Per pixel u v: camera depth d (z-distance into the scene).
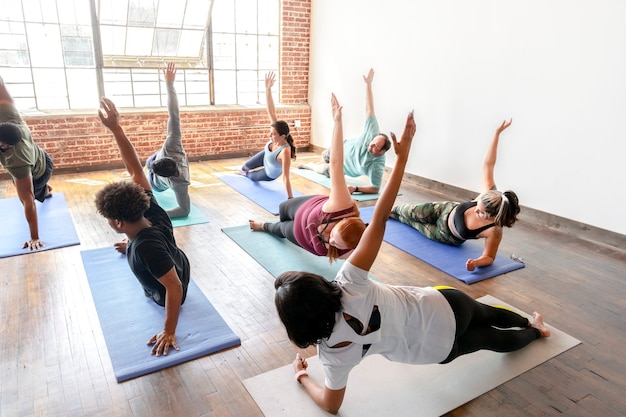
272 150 4.73
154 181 4.20
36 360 2.09
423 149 5.33
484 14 4.36
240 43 6.52
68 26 5.34
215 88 6.54
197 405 1.85
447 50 4.80
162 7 5.72
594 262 3.40
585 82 3.69
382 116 5.84
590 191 3.81
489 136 4.54
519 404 1.91
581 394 1.98
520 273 3.18
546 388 2.01
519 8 4.06
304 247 3.14
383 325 1.50
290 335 1.40
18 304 2.55
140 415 1.79
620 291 2.95
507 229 4.09
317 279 1.40
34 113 5.26
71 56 5.46
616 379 2.08
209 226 3.88
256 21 6.54
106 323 2.36
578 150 3.84
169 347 2.16
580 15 3.64
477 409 1.87
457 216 3.35
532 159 4.21
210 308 2.54
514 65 4.19
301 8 6.68
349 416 1.79
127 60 5.84
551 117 3.98
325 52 6.64
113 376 2.00
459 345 1.75
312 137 7.25
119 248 3.19
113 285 2.75
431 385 1.99
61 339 2.25
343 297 1.44
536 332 2.29
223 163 6.27
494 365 2.14
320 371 2.06
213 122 6.32
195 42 6.18
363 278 1.46
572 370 2.13
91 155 5.59
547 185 4.13
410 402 1.88
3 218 3.83
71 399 1.86
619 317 2.63
